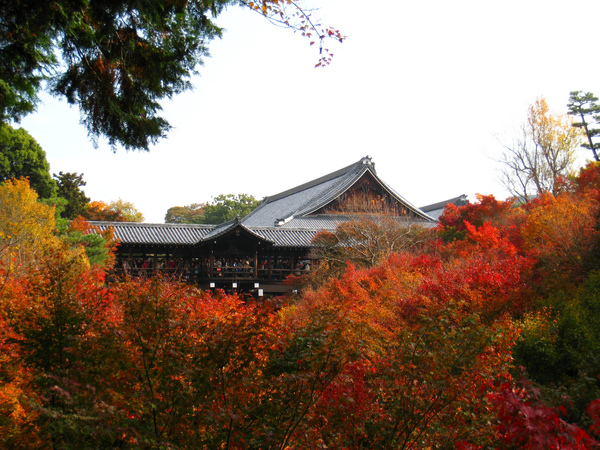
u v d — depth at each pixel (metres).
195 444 5.06
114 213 67.38
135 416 5.21
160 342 5.55
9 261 14.15
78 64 7.88
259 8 6.80
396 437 6.30
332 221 46.12
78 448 5.00
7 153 45.41
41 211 23.30
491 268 15.68
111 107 8.05
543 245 17.67
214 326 5.75
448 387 6.15
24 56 7.28
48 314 6.34
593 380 8.12
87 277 7.48
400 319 13.32
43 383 5.88
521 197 30.09
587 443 4.52
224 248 38.19
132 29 7.86
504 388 5.09
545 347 12.02
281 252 39.91
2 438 5.86
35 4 6.58
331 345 5.58
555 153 28.25
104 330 6.09
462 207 29.98
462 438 6.15
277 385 5.38
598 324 12.30
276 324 5.85
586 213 17.53
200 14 8.14
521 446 4.67
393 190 46.66
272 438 5.06
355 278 19.34
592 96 41.72
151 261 37.72
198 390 5.10
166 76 8.58
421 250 28.33
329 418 6.03
